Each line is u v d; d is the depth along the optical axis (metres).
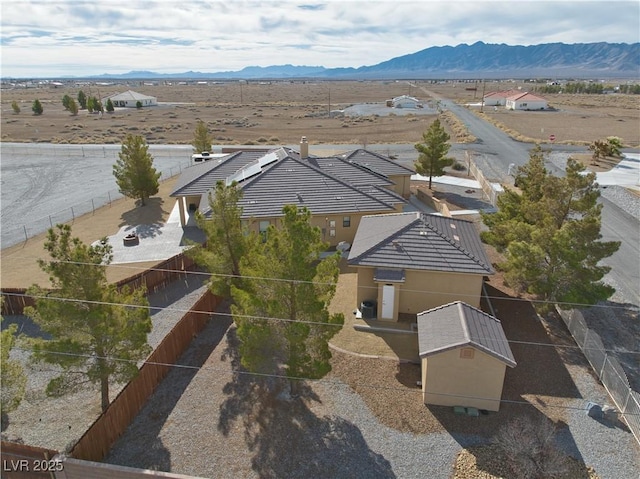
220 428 15.41
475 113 105.12
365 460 14.05
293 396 16.83
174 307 23.52
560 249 19.44
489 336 16.47
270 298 15.69
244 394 17.05
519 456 13.70
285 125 91.69
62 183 48.53
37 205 40.84
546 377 17.73
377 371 18.22
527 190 25.50
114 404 14.73
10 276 26.62
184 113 115.38
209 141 52.47
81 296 14.23
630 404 15.32
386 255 21.86
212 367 18.66
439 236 22.55
